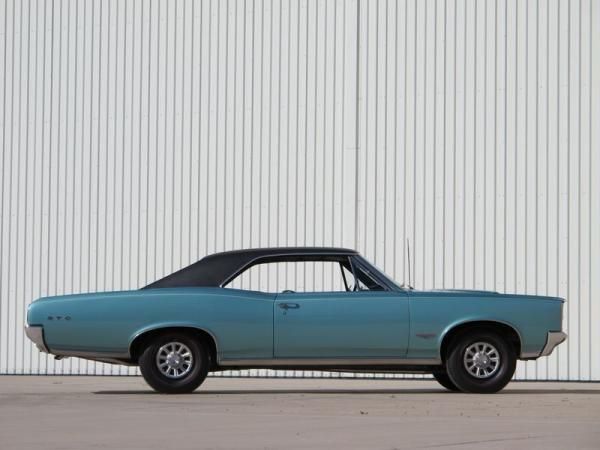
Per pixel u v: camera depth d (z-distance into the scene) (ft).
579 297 48.21
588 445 21.74
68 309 34.50
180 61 52.03
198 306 34.68
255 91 51.24
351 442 22.09
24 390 39.42
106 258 52.34
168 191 51.90
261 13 51.31
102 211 52.49
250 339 34.81
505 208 48.96
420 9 50.03
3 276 53.36
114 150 52.49
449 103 49.62
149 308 34.58
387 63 50.16
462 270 49.19
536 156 48.88
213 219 51.42
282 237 50.75
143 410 29.35
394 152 49.96
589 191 48.42
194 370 35.09
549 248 48.57
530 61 49.08
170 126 52.01
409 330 35.22
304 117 50.75
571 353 48.01
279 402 32.22
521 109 49.06
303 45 50.88
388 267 49.83
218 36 51.70
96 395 35.45
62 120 53.11
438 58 49.78
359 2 50.52
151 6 52.47
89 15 53.11
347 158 50.29
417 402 32.35
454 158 49.47
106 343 34.50
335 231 50.29
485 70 49.42
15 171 53.52
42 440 22.39
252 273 49.03
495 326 36.06
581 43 48.75
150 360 34.96
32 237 53.16
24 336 52.85
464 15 49.70
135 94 52.44
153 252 51.93
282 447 21.25
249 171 51.19
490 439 22.66
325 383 46.03
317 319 35.01
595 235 48.26
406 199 49.80
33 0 53.72
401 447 21.29
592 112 48.55
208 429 24.48
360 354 35.22
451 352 35.78
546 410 29.63
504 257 48.85
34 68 53.62
